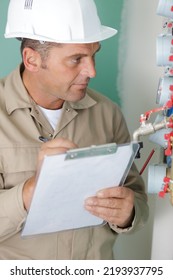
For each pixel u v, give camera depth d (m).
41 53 1.23
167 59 1.20
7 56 1.68
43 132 1.33
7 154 1.29
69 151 1.01
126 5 1.67
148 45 1.69
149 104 1.73
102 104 1.44
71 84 1.25
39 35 1.24
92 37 1.23
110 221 1.23
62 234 1.32
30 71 1.29
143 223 1.37
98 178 1.11
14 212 1.19
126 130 1.51
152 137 1.27
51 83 1.26
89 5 1.25
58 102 1.34
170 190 1.22
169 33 1.24
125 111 1.75
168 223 1.49
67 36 1.21
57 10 1.22
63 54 1.21
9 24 1.32
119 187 1.18
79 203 1.17
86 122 1.39
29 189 1.18
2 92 1.35
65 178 1.06
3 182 1.31
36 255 1.31
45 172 1.02
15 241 1.31
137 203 1.36
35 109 1.32
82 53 1.21
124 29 1.69
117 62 1.72
